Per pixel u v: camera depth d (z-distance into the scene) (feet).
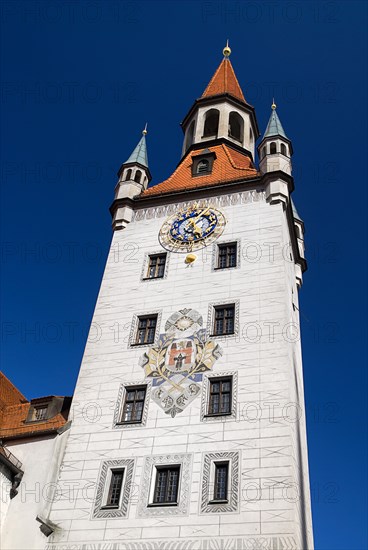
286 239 101.40
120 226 110.52
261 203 104.12
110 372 87.30
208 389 80.59
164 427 78.28
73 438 81.25
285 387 77.56
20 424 90.74
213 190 110.11
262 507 67.56
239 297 90.12
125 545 68.95
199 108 146.41
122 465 76.43
